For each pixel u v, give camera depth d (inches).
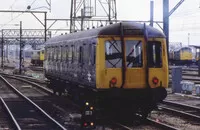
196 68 2741.1
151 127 615.2
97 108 646.5
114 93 625.6
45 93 1243.2
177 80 1150.3
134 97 634.8
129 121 662.5
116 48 631.2
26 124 658.8
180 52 3102.9
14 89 1337.4
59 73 976.3
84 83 721.0
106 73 625.9
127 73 629.0
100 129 591.5
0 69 3486.7
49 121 684.7
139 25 640.4
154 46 639.1
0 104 957.2
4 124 674.2
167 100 967.0
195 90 1126.4
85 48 711.1
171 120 680.4
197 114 748.6
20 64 2603.3
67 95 1037.8
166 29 1069.1
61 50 947.3
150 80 634.8
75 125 637.9
